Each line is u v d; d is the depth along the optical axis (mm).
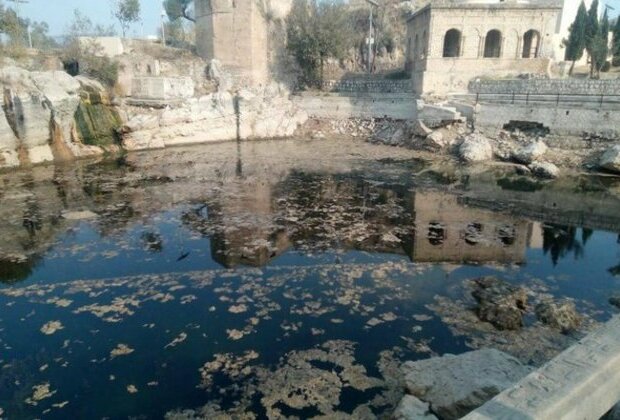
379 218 18188
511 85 32938
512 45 38594
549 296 11641
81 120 30500
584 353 5344
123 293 11797
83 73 34281
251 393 8086
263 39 42312
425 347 9406
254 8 40469
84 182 23766
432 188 22859
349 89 44375
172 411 7660
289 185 23469
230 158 30562
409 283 12367
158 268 13352
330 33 42688
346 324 10336
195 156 31234
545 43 39750
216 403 7844
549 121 28812
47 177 24766
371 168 27438
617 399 5078
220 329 10141
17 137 26812
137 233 16391
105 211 18906
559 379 4926
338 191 22312
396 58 54562
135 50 40125
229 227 17016
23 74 27500
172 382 8414
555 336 9797
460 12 37531
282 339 9758
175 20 58969
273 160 29922
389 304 11219
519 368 7770
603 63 38438
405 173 26109
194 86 39156
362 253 14531
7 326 10289
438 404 7082
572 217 18297
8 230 16609
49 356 9211
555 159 26969
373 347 9438
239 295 11680
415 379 7766
